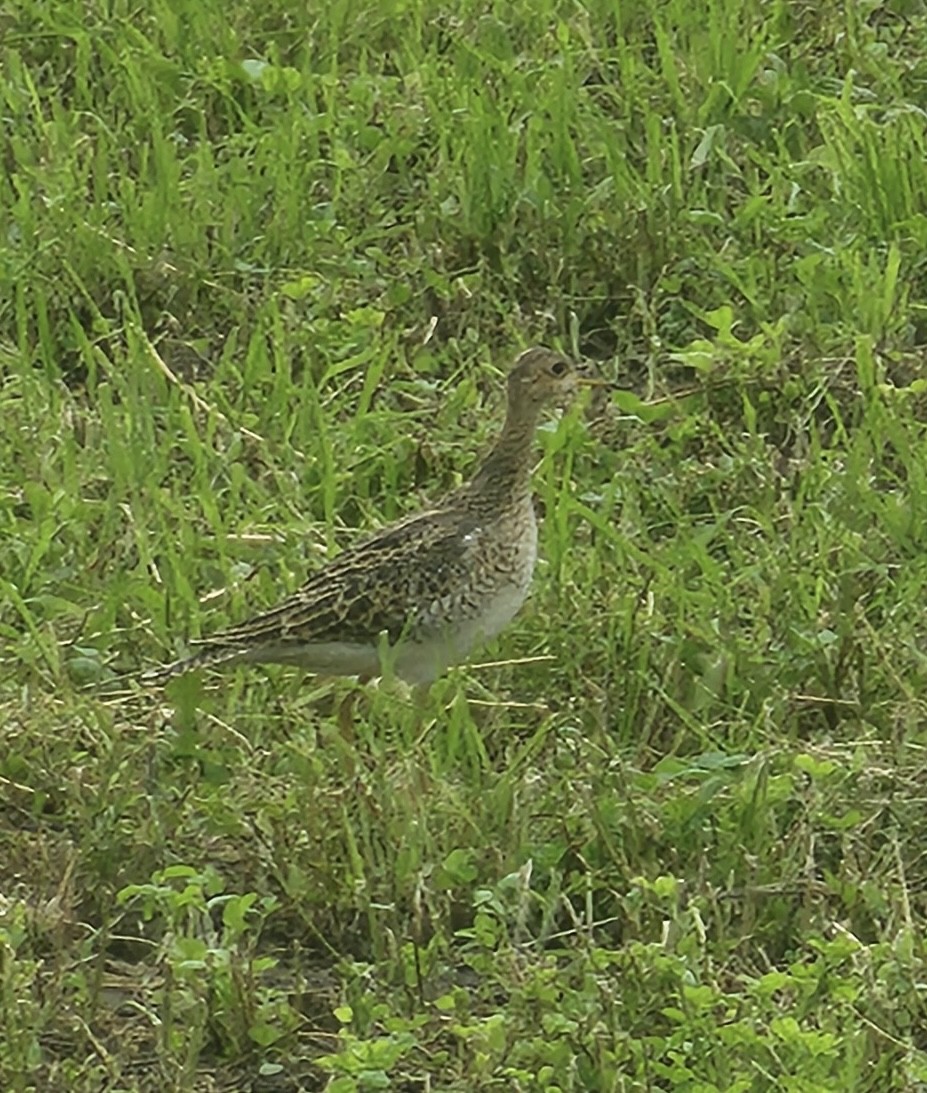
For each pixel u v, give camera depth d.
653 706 12.55
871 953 10.62
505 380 14.83
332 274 16.16
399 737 12.27
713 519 14.14
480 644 12.61
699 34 18.36
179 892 11.19
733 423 15.09
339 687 12.87
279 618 12.34
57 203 16.33
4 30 18.59
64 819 11.95
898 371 15.45
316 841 11.46
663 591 13.23
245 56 18.45
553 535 13.48
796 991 10.62
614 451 14.69
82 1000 10.75
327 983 11.15
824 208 16.64
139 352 15.06
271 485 14.32
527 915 11.21
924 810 11.77
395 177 17.08
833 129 17.11
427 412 14.91
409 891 11.27
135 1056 10.69
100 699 12.66
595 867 11.51
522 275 16.23
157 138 16.75
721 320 15.11
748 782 11.55
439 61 18.22
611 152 16.75
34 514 13.85
